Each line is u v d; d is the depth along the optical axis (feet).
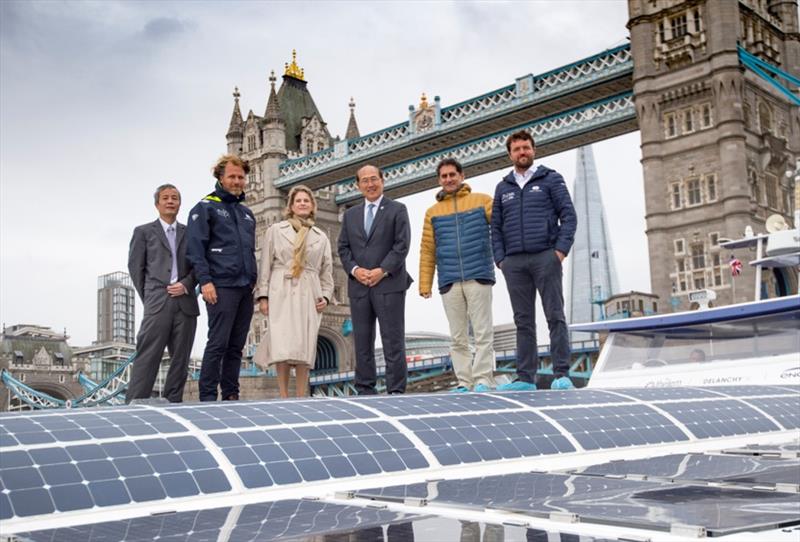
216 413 19.34
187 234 34.45
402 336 36.29
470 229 37.70
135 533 11.89
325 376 283.79
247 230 35.76
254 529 11.84
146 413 18.88
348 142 280.31
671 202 201.57
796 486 14.23
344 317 313.73
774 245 49.26
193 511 13.93
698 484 15.37
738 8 202.59
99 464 15.28
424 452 19.10
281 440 17.89
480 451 19.98
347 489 16.83
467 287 37.70
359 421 20.02
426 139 247.70
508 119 232.12
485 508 13.16
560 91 217.97
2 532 12.73
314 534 11.19
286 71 353.72
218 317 34.65
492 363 37.86
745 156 192.24
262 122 326.85
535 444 21.24
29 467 14.71
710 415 27.22
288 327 35.91
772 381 39.47
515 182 37.11
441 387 242.37
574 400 26.45
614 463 20.27
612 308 196.54
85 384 398.01
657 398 28.89
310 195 37.76
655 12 207.41
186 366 36.04
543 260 36.19
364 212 36.60
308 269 36.78
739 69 193.47
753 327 40.96
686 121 201.57
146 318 35.09
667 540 10.52
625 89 215.10
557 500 13.62
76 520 13.74
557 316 36.24
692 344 42.70
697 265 196.03
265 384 271.08
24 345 463.42
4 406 418.92
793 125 215.10
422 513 13.08
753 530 10.72
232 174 35.22
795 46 223.30
